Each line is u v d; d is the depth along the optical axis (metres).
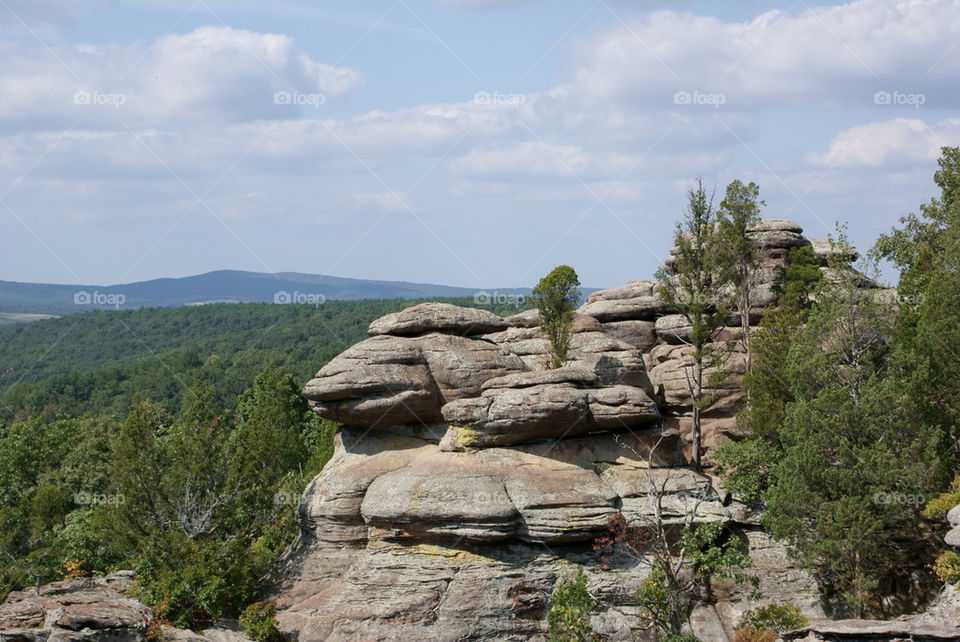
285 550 58.16
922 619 41.09
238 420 103.38
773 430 54.53
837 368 51.59
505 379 55.53
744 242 61.34
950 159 67.75
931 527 49.91
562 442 55.03
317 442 84.19
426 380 57.66
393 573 50.72
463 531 49.97
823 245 68.44
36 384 158.25
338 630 49.44
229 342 184.50
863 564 46.78
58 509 71.81
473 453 54.31
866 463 46.56
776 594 50.44
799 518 48.34
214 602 50.66
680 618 44.62
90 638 43.25
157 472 55.94
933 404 48.16
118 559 63.91
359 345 58.78
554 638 44.22
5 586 55.69
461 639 48.19
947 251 54.69
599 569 50.16
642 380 61.00
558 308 59.88
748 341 60.47
